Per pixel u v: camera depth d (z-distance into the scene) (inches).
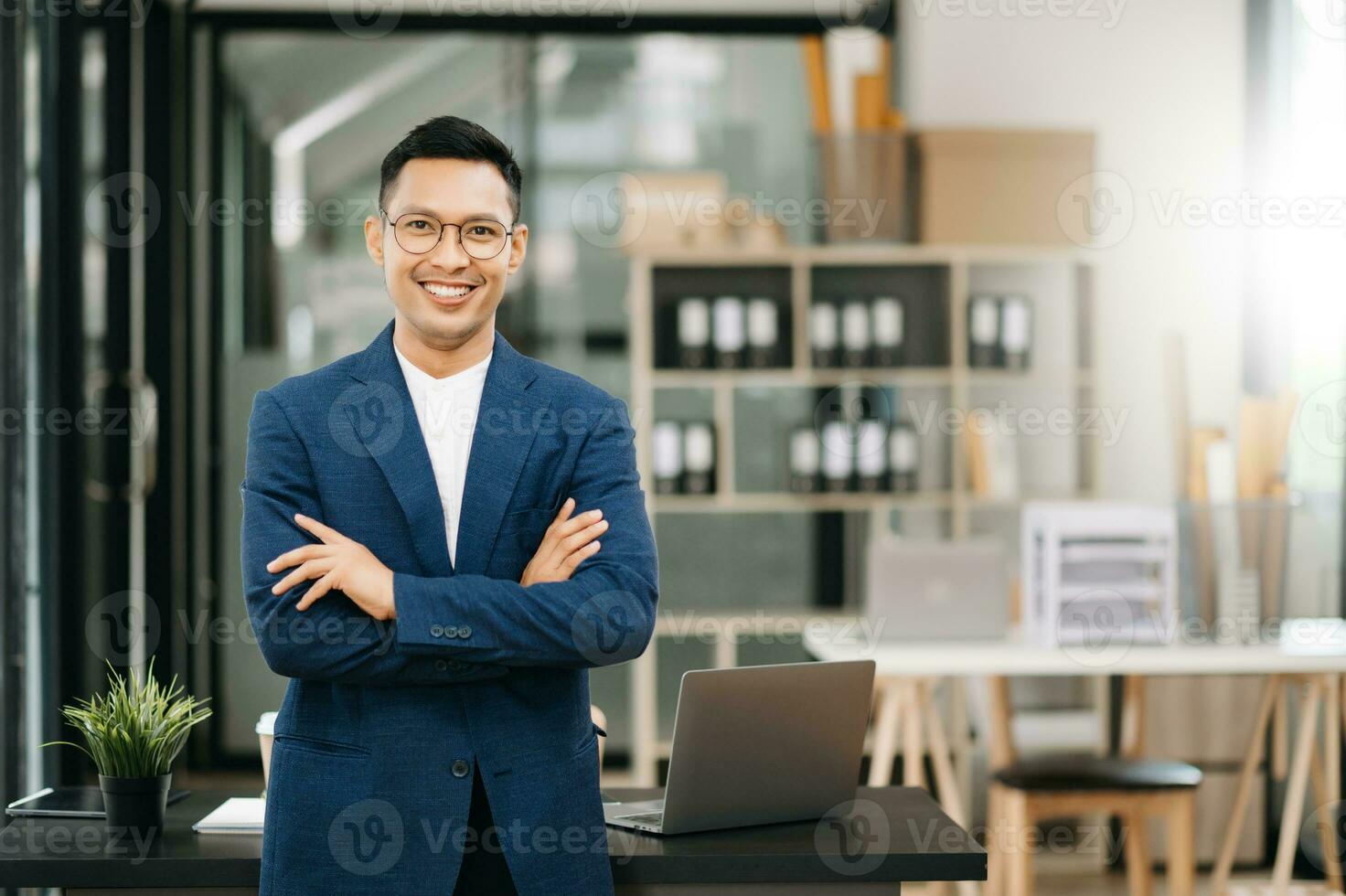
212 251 205.3
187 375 199.8
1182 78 191.5
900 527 191.2
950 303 184.5
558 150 210.5
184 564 198.7
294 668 59.2
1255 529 152.2
